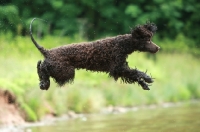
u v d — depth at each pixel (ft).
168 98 67.46
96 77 63.46
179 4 94.99
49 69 29.60
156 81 69.97
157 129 39.24
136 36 29.91
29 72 54.39
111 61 29.99
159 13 92.58
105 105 59.21
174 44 92.63
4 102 47.24
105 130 39.91
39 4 85.81
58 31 82.02
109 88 61.77
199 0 100.78
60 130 41.27
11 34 69.92
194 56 93.35
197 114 48.19
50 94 52.75
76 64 29.99
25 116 47.65
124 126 41.70
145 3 93.20
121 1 91.61
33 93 50.37
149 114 50.62
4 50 64.23
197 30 100.89
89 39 88.17
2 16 77.20
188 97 71.15
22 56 63.87
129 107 60.95
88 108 55.26
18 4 83.20
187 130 38.29
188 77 75.97
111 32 90.38
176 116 47.19
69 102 54.70
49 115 50.55
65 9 86.63
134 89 64.13
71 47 29.96
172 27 96.99
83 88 58.03
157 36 93.86
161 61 81.92
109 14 88.89
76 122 46.57
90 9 89.97
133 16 88.38
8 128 43.93
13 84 49.60
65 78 29.73
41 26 82.23
